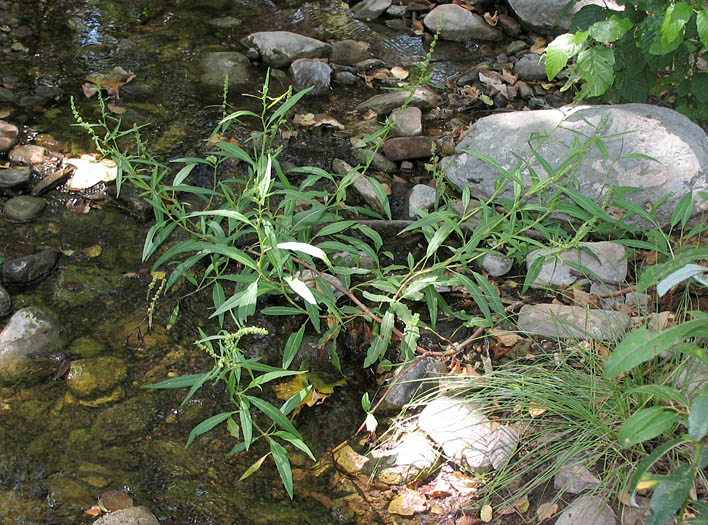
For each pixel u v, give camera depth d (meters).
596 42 2.41
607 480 1.66
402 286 1.96
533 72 2.86
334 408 1.88
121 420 1.81
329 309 1.90
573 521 1.62
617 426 1.74
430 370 1.92
